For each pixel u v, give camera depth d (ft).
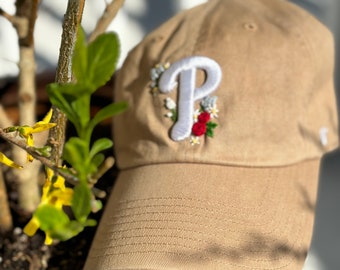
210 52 1.18
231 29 1.22
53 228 0.44
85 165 0.47
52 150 0.69
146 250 1.05
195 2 2.02
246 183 1.12
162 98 1.17
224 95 1.14
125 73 1.29
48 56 1.83
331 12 2.11
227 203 1.09
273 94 1.15
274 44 1.20
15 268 1.29
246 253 1.04
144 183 1.15
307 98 1.22
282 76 1.17
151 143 1.18
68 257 1.32
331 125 1.33
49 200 0.55
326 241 1.83
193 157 1.13
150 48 1.26
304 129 1.20
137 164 1.20
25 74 1.24
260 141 1.13
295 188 1.16
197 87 1.15
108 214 1.17
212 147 1.12
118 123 1.29
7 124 1.26
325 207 1.96
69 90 0.45
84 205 0.46
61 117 0.70
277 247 1.07
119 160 1.26
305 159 1.21
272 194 1.12
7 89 1.54
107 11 1.16
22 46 1.20
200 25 1.25
